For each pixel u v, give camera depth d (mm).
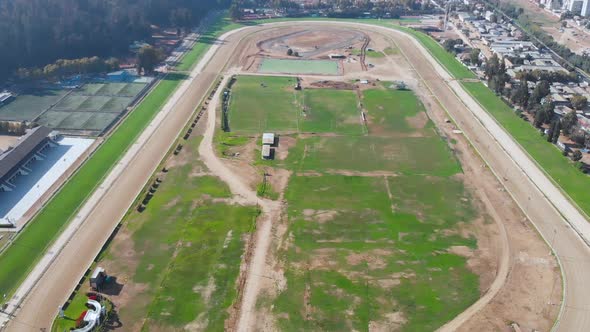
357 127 143000
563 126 137625
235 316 79375
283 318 79000
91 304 80875
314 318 79000
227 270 88625
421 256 92500
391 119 148250
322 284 85750
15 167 116312
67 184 114000
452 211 105562
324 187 113188
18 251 93438
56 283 86125
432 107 157250
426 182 115875
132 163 122438
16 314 80000
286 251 93312
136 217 102625
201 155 126188
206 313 79875
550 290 85375
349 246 94875
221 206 105812
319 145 132000
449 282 86562
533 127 143875
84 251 93438
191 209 104938
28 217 102875
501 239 97562
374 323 78188
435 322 78500
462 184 115438
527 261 91938
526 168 122875
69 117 146750
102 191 111438
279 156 126188
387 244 95562
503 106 157875
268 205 106562
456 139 136750
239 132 138625
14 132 136125
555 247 95688
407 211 105250
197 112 150625
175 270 88438
